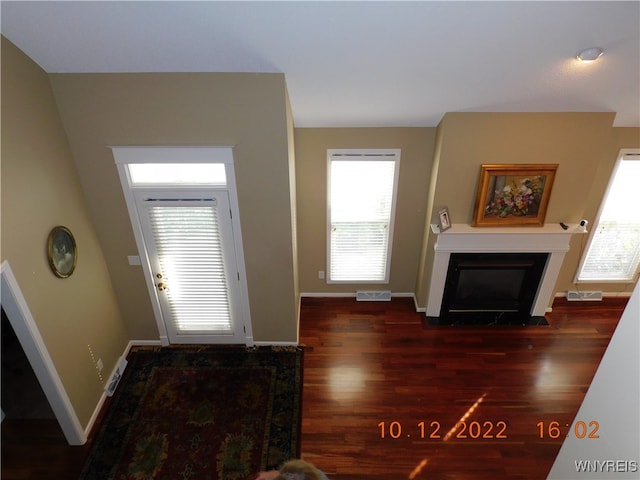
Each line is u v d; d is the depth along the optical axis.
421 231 4.39
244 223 3.30
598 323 4.38
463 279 4.27
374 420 3.22
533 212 3.84
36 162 2.56
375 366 3.78
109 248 3.41
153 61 2.52
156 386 3.51
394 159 3.96
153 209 3.25
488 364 3.81
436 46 2.31
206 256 3.48
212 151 2.97
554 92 2.97
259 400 3.39
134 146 2.95
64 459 2.87
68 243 2.87
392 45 2.30
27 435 3.02
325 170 4.04
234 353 3.91
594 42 2.21
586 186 3.76
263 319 3.85
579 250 4.46
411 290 4.82
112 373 3.54
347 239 4.44
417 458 2.92
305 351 3.96
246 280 3.61
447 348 4.02
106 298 3.47
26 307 2.41
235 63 2.55
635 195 4.14
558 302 4.71
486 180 3.67
